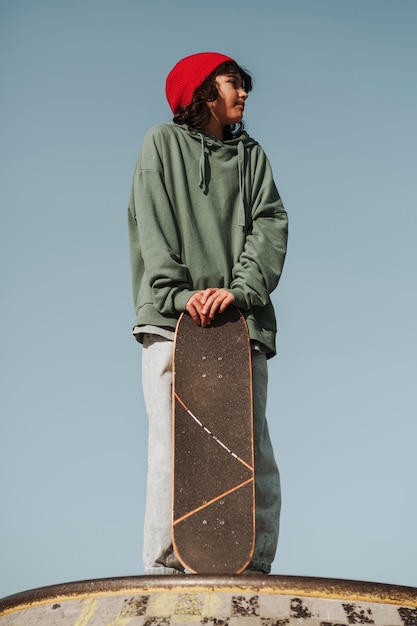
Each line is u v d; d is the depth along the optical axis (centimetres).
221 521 433
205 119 512
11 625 405
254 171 520
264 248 500
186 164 505
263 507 473
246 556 426
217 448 448
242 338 470
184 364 465
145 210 491
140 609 388
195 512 435
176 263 480
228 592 390
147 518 456
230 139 530
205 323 472
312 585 390
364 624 379
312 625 377
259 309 497
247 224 509
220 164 509
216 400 458
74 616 395
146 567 451
